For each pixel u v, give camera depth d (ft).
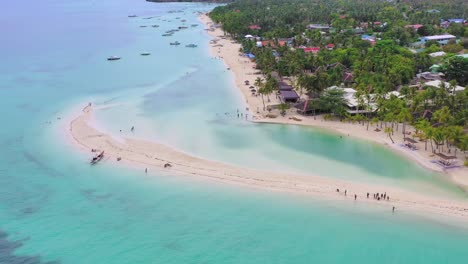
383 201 296.71
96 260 252.62
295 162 356.79
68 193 320.70
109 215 293.23
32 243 266.98
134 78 633.61
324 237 267.59
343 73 581.53
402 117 396.57
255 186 320.91
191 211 295.28
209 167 350.43
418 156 359.25
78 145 399.65
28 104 518.37
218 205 300.81
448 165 340.39
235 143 398.42
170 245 264.11
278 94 539.29
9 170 355.97
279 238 268.00
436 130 357.61
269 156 369.09
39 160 372.17
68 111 492.54
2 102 524.52
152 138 411.34
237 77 634.43
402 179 324.60
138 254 256.73
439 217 278.46
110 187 327.26
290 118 459.73
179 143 399.03
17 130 438.40
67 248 262.47
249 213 291.38
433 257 247.70
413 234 266.16
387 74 538.06
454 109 417.49
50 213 296.71
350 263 246.47
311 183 322.14
